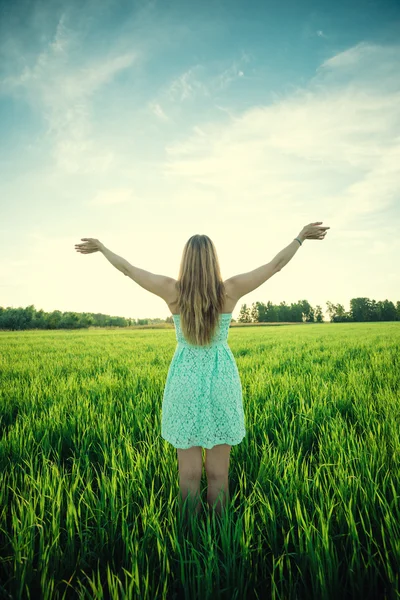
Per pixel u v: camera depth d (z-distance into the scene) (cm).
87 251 281
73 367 1009
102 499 255
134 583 197
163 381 688
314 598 188
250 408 482
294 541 218
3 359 1250
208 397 237
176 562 215
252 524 231
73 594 204
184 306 241
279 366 913
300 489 277
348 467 301
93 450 382
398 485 267
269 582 207
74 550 230
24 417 469
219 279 247
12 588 199
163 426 251
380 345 1574
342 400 519
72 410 503
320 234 268
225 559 214
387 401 498
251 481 295
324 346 1633
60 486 262
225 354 249
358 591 193
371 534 212
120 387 659
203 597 191
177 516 243
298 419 442
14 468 328
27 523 232
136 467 303
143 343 2156
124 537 223
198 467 246
